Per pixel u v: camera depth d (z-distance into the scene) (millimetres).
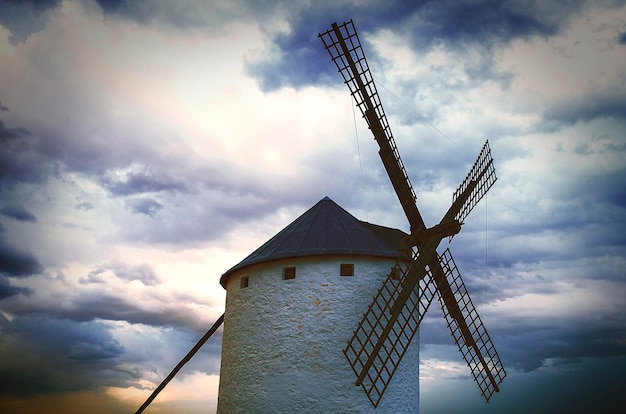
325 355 17719
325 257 18609
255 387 18203
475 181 21609
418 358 19297
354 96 20953
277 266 18984
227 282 21281
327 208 20922
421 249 19375
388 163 20859
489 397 20688
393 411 17906
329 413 17297
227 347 19719
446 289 20766
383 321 18375
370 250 18734
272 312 18578
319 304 18156
